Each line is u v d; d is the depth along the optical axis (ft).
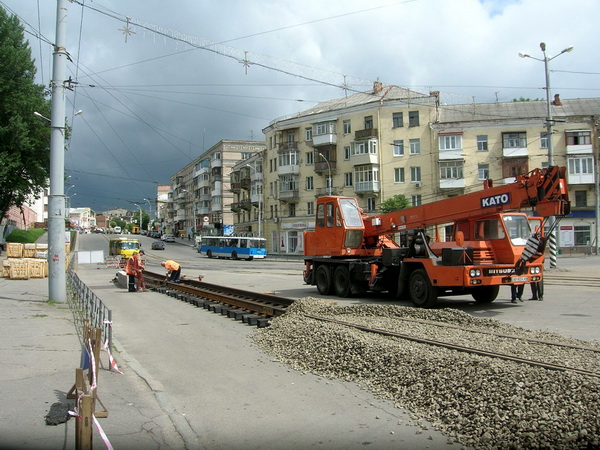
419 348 24.43
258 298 48.93
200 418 17.52
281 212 209.77
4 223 202.28
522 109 172.24
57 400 18.13
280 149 204.23
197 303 50.19
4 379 20.79
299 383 21.76
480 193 45.37
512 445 14.15
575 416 15.05
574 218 157.69
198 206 347.15
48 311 42.70
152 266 137.39
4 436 14.79
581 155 156.66
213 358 26.84
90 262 137.59
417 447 14.70
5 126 127.85
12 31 132.57
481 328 31.09
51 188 49.93
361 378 21.70
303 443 15.25
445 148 166.61
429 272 44.55
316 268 62.18
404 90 188.14
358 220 58.70
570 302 46.26
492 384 17.97
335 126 189.88
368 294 58.85
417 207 52.13
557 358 22.02
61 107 50.11
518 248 44.14
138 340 32.22
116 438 15.28
